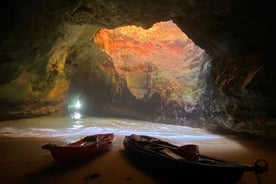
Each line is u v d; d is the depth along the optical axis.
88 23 15.30
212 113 16.77
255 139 13.95
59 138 13.09
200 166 6.45
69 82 23.48
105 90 24.81
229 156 10.27
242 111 12.78
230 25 11.65
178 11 12.90
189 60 24.61
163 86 22.34
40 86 19.44
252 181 7.33
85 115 25.20
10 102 18.25
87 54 23.20
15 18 11.26
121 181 7.27
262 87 10.82
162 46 26.38
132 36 25.42
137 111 23.45
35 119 20.47
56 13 13.18
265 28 10.59
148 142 9.70
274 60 10.32
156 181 7.30
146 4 12.84
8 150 10.27
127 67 23.97
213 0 10.94
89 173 7.83
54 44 16.33
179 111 20.72
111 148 10.91
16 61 14.08
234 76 12.44
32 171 7.89
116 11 13.82
